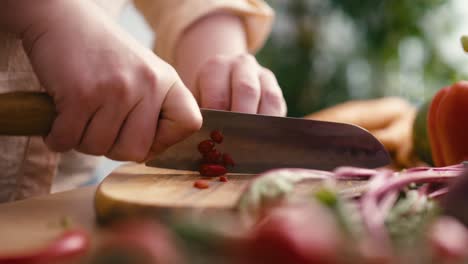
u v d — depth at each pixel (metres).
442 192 0.49
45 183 0.63
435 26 1.24
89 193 0.53
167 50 0.73
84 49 0.47
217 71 0.61
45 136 0.49
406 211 0.42
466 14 1.23
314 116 0.95
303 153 0.58
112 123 0.48
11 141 0.60
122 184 0.50
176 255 0.33
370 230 0.39
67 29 0.48
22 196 0.62
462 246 0.36
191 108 0.49
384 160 0.59
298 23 1.32
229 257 0.33
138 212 0.46
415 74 1.27
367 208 0.41
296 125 0.57
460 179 0.43
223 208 0.45
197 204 0.46
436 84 1.24
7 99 0.48
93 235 0.44
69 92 0.47
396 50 1.25
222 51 0.72
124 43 0.48
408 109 0.97
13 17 0.48
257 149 0.57
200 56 0.71
